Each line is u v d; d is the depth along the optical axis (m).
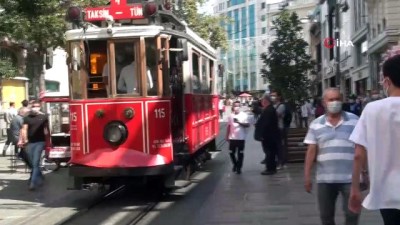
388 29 32.03
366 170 5.34
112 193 13.53
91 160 11.60
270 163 15.64
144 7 11.91
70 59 11.96
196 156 15.72
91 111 11.78
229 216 10.30
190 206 11.53
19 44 21.84
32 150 13.93
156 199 12.49
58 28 17.70
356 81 46.38
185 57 12.09
